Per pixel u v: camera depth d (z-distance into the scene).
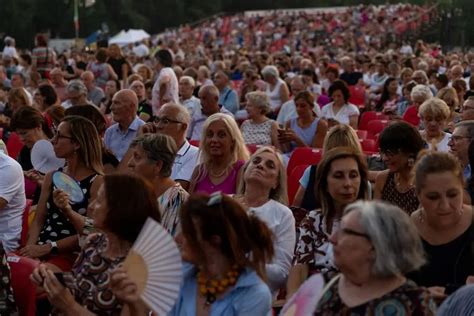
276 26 86.75
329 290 5.17
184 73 23.66
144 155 8.10
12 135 13.22
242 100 22.81
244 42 83.44
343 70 31.08
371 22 80.19
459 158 8.80
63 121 8.65
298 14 91.06
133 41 67.38
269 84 21.22
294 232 7.27
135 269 5.34
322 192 6.90
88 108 11.05
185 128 10.46
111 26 84.69
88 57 39.72
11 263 6.96
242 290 5.70
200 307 5.74
